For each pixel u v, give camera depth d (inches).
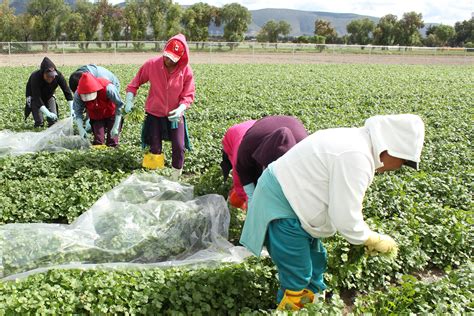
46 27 2247.8
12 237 215.8
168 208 238.7
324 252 181.6
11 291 179.3
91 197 278.5
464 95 783.1
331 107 643.5
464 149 412.2
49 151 374.0
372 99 687.7
